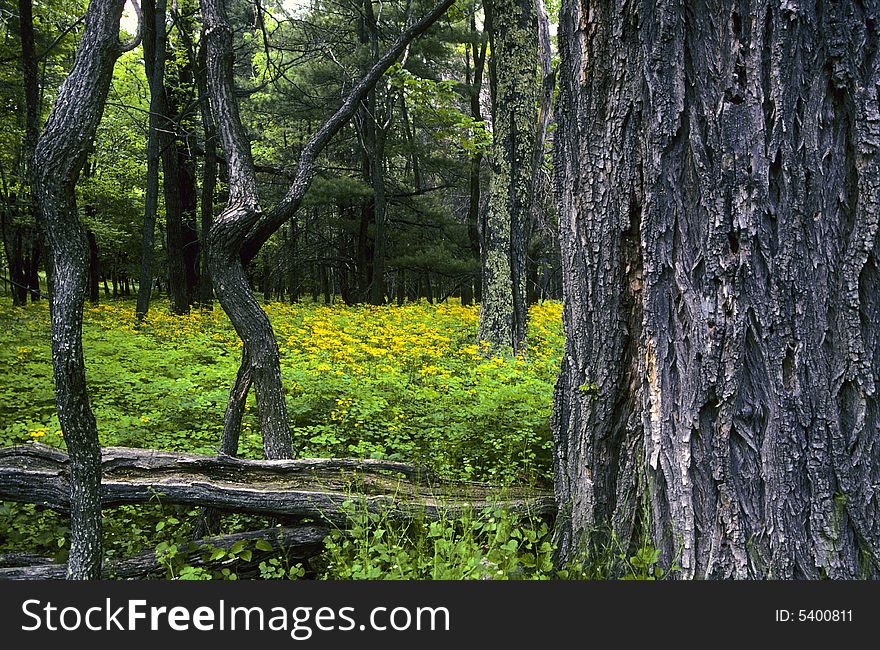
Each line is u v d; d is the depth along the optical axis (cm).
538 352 1077
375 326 1342
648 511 299
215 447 521
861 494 266
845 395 269
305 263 2992
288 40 2017
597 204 317
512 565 306
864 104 264
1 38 1672
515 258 1068
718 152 277
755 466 275
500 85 1070
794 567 269
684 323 287
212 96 431
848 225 268
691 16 282
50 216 285
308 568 378
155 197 1577
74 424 296
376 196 2262
